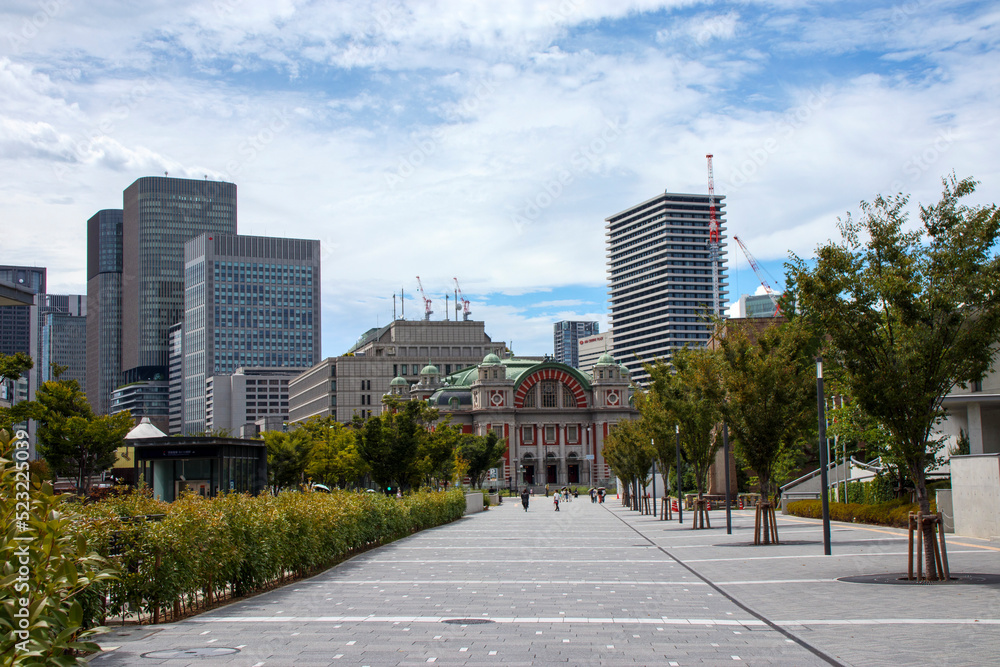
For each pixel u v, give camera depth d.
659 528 54.44
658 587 24.94
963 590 21.97
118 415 73.19
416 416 74.94
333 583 27.19
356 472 100.75
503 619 19.67
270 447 90.62
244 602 23.06
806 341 39.44
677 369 54.81
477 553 37.62
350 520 35.72
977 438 49.81
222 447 59.50
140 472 59.09
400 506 48.88
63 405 70.75
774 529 38.41
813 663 14.73
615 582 26.34
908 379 24.89
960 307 25.55
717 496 81.38
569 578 27.61
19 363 46.00
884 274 25.48
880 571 26.56
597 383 168.38
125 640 17.36
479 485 139.00
